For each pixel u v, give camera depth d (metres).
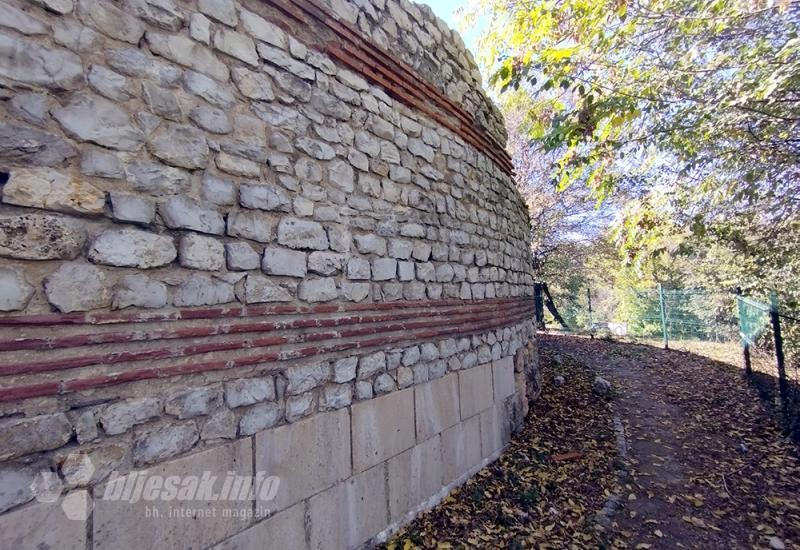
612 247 14.84
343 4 2.82
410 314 3.19
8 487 1.36
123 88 1.73
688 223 5.83
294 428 2.28
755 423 5.04
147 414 1.71
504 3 5.15
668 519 3.24
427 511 3.20
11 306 1.39
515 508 3.33
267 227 2.22
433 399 3.39
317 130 2.56
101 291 1.60
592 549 2.85
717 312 10.66
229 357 2.00
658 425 5.22
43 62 1.52
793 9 4.03
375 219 2.95
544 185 12.19
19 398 1.39
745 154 4.86
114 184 1.67
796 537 2.98
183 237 1.87
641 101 4.68
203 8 2.04
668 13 4.27
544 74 4.41
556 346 10.37
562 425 5.20
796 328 5.71
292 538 2.23
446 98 3.90
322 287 2.50
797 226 5.87
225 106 2.09
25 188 1.44
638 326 13.71
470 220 4.18
